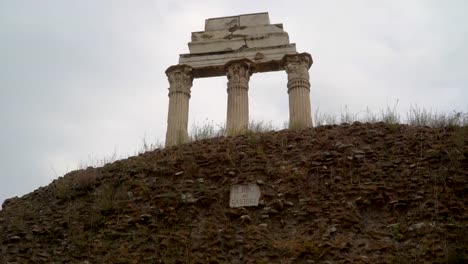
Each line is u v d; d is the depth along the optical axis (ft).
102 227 36.70
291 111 63.46
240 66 66.18
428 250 28.76
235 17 72.95
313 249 30.37
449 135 39.99
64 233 36.88
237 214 35.12
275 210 34.86
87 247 34.50
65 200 41.98
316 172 37.86
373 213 33.45
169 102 67.21
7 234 37.99
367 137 41.68
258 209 35.76
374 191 34.55
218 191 37.86
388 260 28.60
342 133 42.96
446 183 34.22
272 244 31.78
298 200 35.65
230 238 32.96
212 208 36.40
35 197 44.96
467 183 33.86
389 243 30.22
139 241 33.91
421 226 30.89
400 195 34.17
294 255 30.42
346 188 35.55
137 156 46.70
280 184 37.47
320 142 41.70
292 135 44.04
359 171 37.22
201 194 37.60
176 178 40.50
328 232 31.83
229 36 71.00
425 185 34.60
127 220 36.24
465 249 28.40
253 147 42.98
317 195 35.63
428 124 44.57
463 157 36.29
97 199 40.01
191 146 45.57
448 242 29.37
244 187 37.60
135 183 40.65
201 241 33.04
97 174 44.27
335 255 29.91
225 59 68.80
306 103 63.72
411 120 45.70
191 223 35.19
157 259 31.83
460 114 43.98
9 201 45.83
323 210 33.99
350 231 31.94
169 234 34.30
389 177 36.06
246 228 33.73
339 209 33.65
